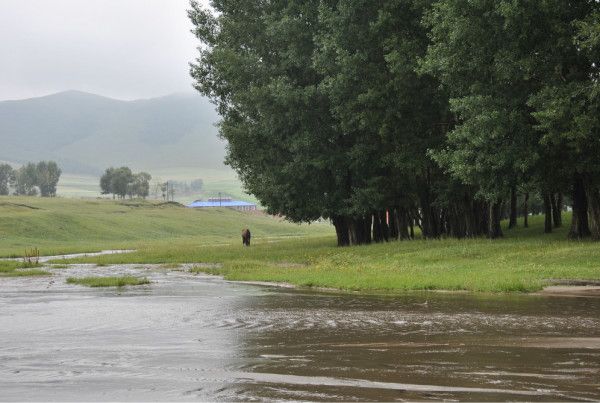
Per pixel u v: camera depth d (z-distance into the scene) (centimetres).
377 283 2117
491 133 2992
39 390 764
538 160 3152
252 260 3706
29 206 13338
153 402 702
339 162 4312
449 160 3322
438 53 3222
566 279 2131
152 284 2473
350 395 714
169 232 12788
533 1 2788
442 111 3919
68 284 2525
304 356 957
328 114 4278
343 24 3816
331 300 1784
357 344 1057
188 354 988
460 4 3081
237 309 1591
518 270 2364
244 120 4884
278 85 4094
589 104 2766
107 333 1221
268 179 4738
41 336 1191
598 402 672
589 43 2642
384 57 3622
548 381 766
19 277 2945
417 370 840
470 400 686
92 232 11162
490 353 954
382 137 3894
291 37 4212
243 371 853
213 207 19675
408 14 3769
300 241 6762
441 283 2039
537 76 3023
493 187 3322
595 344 1025
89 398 726
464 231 4369
